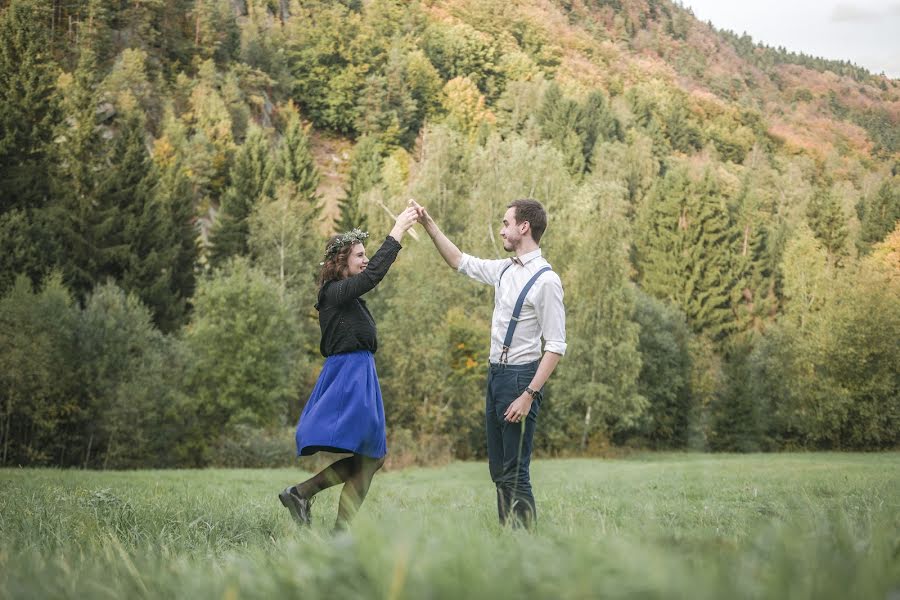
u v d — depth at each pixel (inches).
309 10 4124.0
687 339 2098.9
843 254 2896.2
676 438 2003.0
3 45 2079.2
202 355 1416.1
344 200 2479.1
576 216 1704.0
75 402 1240.2
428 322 1585.9
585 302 1646.2
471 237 1696.6
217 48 3750.0
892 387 1811.0
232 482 504.4
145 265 1831.9
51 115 2102.6
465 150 2053.4
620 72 4591.5
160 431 1299.2
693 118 4227.4
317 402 152.8
